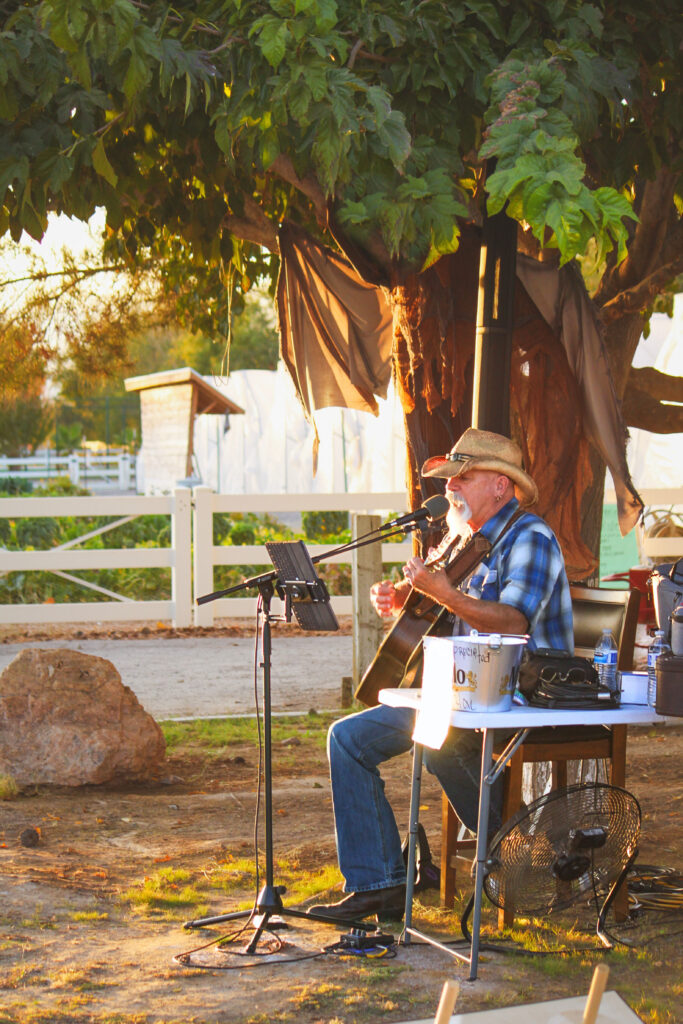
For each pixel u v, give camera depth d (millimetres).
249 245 7730
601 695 3834
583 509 6234
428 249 4270
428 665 3855
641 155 5078
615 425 5312
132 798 6340
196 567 12742
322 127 3596
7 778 6301
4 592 14328
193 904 4547
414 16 3914
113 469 35094
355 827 4277
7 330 8633
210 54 3811
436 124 4117
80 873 4883
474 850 4918
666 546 12523
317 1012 3420
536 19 4184
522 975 3707
